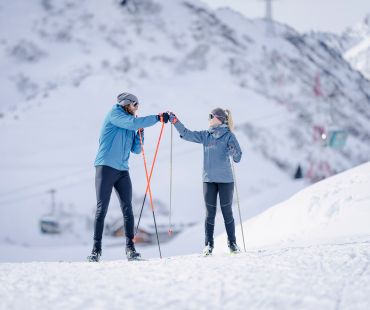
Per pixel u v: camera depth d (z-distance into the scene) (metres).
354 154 148.12
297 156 125.56
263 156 123.19
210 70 184.38
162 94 141.12
